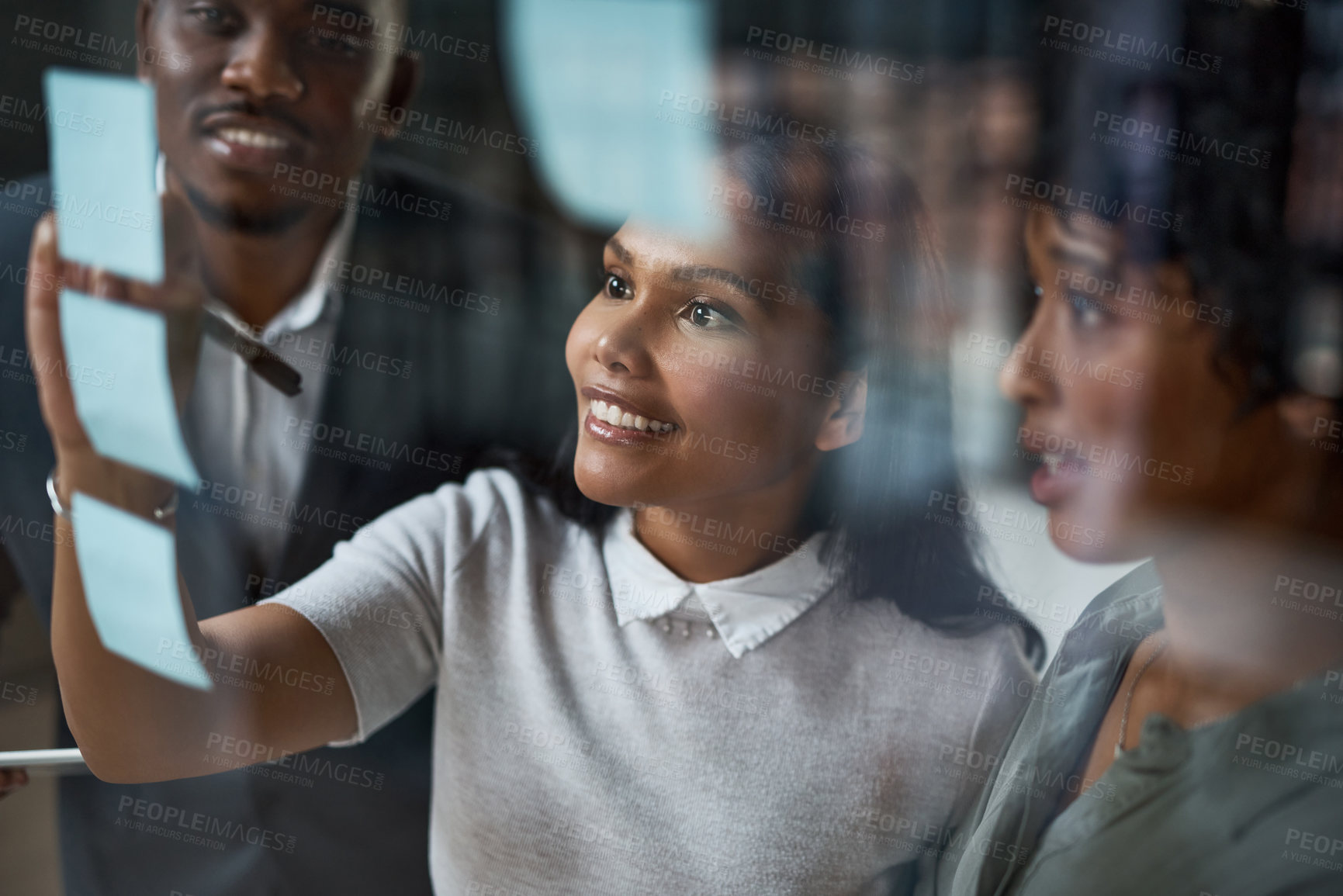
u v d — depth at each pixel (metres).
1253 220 0.57
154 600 0.78
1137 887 0.56
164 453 0.98
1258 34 0.60
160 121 1.15
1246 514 0.59
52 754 0.87
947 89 1.43
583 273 1.29
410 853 1.16
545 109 1.45
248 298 1.14
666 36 1.49
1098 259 0.68
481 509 0.88
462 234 1.25
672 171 0.79
